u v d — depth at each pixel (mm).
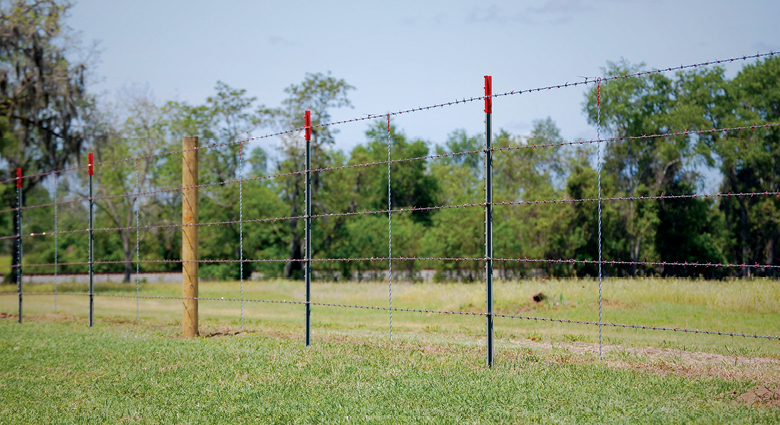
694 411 5570
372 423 5453
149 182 36406
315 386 6875
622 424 5230
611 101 33156
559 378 6934
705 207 31641
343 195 41750
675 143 31953
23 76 26922
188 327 11250
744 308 15766
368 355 8586
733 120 32281
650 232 31109
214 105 38250
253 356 8742
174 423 5680
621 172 33156
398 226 39094
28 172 32969
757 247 31328
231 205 40094
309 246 9773
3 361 8945
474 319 14312
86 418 5906
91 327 12875
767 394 6043
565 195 32281
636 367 7637
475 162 65750
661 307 16312
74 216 38000
